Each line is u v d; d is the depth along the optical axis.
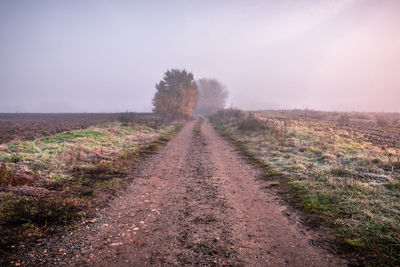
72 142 12.23
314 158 9.89
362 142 13.13
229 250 3.86
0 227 4.11
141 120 27.95
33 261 3.38
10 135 14.50
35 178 6.75
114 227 4.64
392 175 6.90
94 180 7.51
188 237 4.29
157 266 3.40
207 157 12.04
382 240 3.93
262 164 10.09
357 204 5.30
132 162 10.46
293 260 3.58
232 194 6.69
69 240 4.04
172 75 41.59
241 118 28.88
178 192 6.87
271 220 5.00
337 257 3.61
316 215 5.08
